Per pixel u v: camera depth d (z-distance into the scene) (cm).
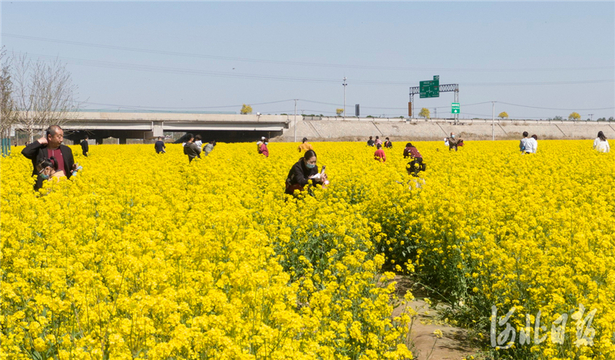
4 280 584
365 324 568
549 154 2544
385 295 583
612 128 14188
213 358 416
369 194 1344
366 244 872
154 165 1902
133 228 732
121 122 8625
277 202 1120
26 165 1983
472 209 939
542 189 1327
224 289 582
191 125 9462
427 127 12388
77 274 486
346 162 2294
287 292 518
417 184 1262
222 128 9800
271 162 2219
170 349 397
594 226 849
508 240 712
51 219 778
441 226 864
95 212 945
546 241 759
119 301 452
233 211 924
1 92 4284
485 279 705
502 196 1170
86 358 394
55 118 5197
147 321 425
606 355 471
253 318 474
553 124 13850
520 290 630
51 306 456
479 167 2117
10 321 458
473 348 623
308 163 1202
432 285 852
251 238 671
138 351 421
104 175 1437
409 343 616
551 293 575
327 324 550
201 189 1230
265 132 10700
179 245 579
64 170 1073
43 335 468
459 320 705
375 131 11656
